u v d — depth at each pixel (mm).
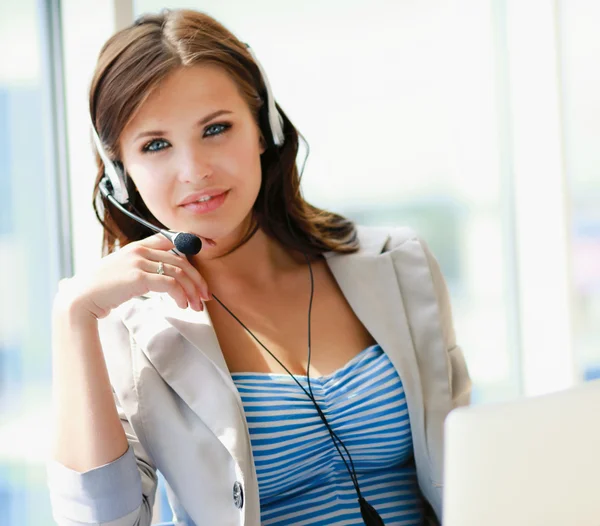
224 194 1393
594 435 764
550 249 2627
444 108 2498
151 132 1352
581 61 2619
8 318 1957
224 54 1383
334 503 1412
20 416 1986
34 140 1932
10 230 1943
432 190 2504
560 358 2639
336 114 2338
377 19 2361
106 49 1386
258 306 1542
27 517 2000
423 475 1449
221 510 1338
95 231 1941
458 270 2600
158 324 1431
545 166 2607
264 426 1375
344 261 1591
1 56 1906
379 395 1445
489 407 748
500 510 743
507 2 2609
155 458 1393
